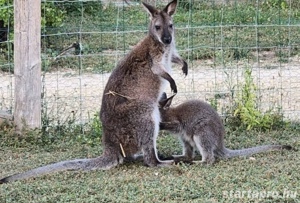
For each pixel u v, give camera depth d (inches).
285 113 481.7
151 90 386.0
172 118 386.6
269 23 740.7
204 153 380.2
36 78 436.1
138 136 376.5
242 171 362.0
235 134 441.7
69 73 607.2
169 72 405.1
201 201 319.3
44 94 463.5
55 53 631.8
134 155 389.1
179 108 389.1
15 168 383.2
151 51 390.6
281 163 374.3
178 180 348.5
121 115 375.6
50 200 326.0
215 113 387.2
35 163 390.6
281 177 347.9
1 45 647.1
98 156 402.6
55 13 687.1
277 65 619.8
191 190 332.8
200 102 390.0
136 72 385.7
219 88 544.4
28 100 434.3
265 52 670.5
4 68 618.5
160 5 733.3
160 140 430.6
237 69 556.1
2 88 562.6
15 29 432.8
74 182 351.9
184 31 708.0
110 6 798.5
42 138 431.2
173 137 434.0
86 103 514.6
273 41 685.9
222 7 738.2
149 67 388.8
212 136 380.2
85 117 478.6
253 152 391.9
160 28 391.5
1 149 417.7
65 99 514.3
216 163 379.2
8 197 331.0
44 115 449.1
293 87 522.9
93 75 607.2
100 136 439.2
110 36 708.7
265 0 808.9
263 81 568.4
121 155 380.5
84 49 662.5
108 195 331.0
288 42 647.8
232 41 687.1
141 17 766.5
